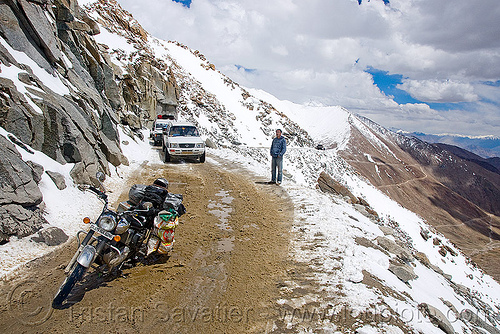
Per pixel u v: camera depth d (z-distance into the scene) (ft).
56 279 13.35
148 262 15.97
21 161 18.12
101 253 12.53
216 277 14.97
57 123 23.15
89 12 94.79
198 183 36.52
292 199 31.96
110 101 54.70
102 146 34.06
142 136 71.15
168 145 51.39
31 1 28.96
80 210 20.94
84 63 43.16
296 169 119.34
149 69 95.61
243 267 16.25
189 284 14.11
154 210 14.73
